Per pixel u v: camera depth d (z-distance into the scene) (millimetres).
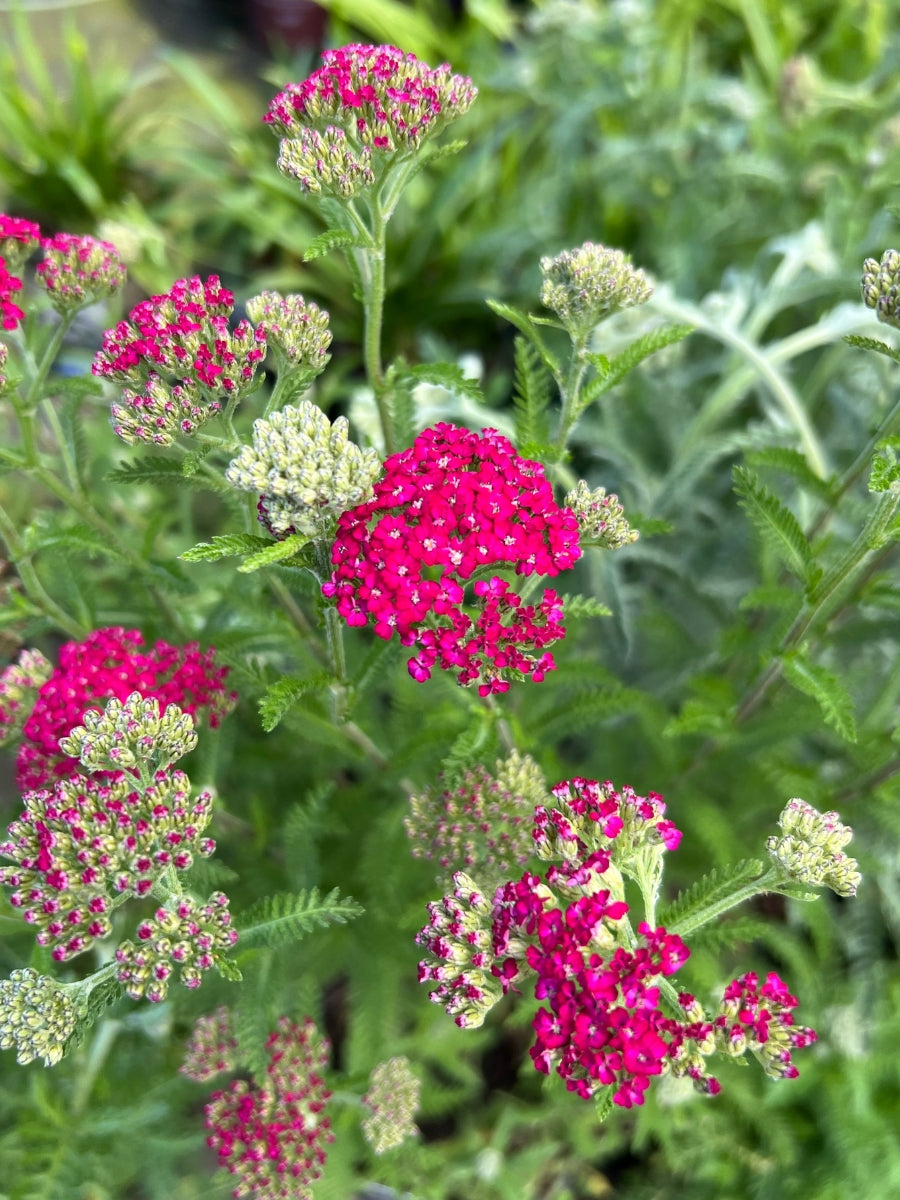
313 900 239
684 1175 408
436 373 261
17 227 269
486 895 275
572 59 647
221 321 239
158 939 217
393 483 217
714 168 558
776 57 659
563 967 192
